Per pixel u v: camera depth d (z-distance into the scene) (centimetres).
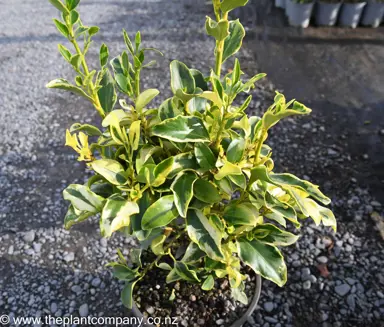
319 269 71
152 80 120
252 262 43
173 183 39
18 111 111
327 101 111
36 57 133
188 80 42
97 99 42
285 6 153
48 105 113
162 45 136
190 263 51
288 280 69
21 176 92
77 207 39
